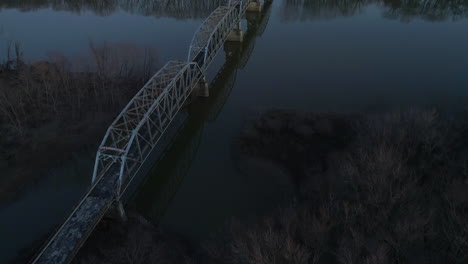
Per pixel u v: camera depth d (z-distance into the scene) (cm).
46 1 11894
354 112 5941
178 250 3828
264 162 5106
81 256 3588
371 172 3897
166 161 5366
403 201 3603
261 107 6269
